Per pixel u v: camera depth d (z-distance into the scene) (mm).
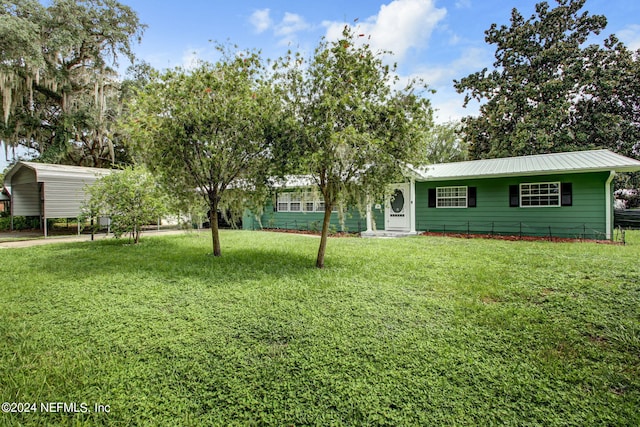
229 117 6113
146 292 4688
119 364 2764
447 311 3768
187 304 4168
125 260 7117
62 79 16875
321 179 6082
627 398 2262
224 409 2225
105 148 20516
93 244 9969
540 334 3170
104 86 18859
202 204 7562
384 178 5801
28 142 19062
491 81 19297
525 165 11227
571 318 3521
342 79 5492
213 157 6160
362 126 5324
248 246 9195
